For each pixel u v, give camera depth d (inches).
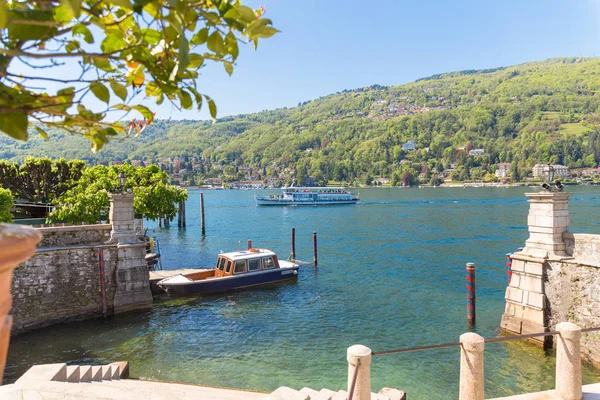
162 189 1531.7
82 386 389.4
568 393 303.4
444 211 3799.2
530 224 716.7
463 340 287.1
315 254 1489.9
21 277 785.6
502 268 1411.2
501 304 989.2
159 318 892.0
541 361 649.0
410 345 753.0
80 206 1296.8
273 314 935.0
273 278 1190.9
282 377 629.0
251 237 2329.0
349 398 259.6
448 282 1221.1
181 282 1051.3
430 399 561.6
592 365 610.5
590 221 2640.3
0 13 54.9
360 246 1948.8
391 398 468.8
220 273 1167.6
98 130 91.7
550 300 676.7
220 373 642.2
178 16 70.4
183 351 726.5
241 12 81.0
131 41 84.5
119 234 896.9
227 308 973.2
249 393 462.0
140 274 914.7
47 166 1856.5
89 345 748.0
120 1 64.8
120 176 911.0
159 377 627.8
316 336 801.6
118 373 515.2
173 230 2706.7
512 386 586.2
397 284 1202.0
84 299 855.1
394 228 2637.8
